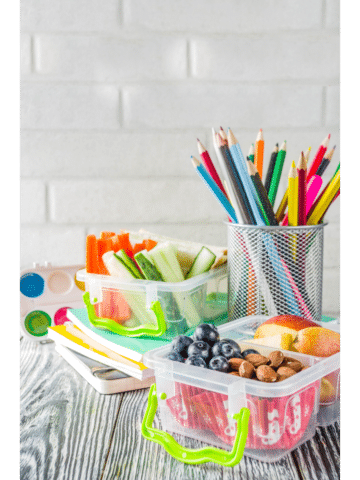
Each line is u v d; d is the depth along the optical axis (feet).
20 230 3.51
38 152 3.46
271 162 2.75
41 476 1.74
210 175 2.70
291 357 2.06
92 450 1.88
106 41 3.40
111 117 3.45
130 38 3.41
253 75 3.44
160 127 3.47
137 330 2.46
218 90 3.45
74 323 2.77
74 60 3.41
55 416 2.11
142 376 2.21
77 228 3.52
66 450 1.88
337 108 3.46
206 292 2.77
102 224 3.53
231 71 3.44
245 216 2.53
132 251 2.74
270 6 3.40
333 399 2.05
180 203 3.53
